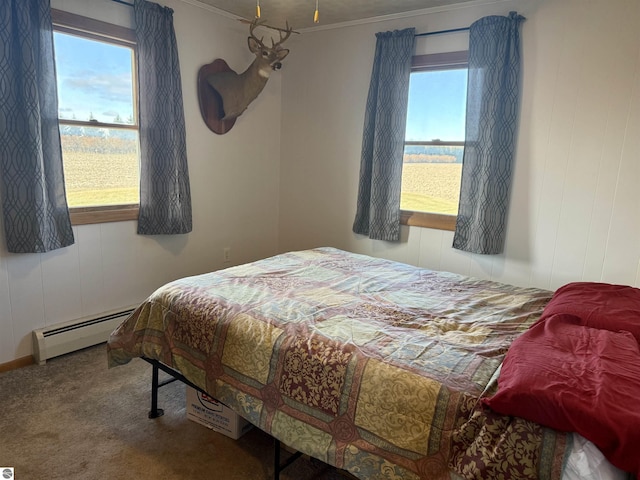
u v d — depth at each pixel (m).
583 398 1.09
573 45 2.73
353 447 1.41
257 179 4.08
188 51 3.32
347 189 3.85
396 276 2.47
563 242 2.92
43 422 2.12
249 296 2.01
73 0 2.63
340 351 1.52
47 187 2.55
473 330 1.70
